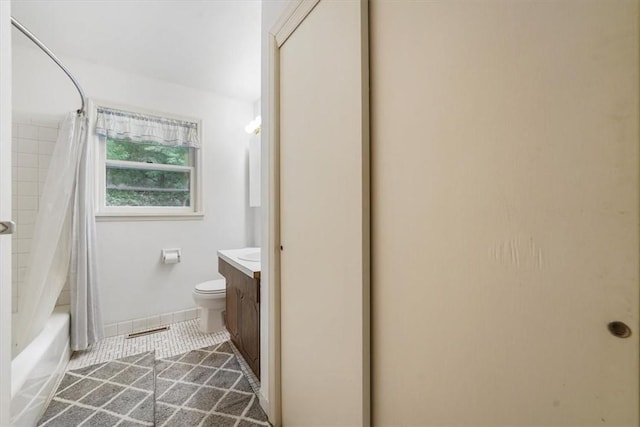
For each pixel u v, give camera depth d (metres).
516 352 0.50
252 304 1.70
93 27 1.89
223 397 1.56
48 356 1.54
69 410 1.45
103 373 1.79
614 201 0.39
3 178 0.86
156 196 2.63
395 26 0.74
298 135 1.16
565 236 0.44
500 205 0.52
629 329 0.38
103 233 2.33
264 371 1.45
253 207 3.06
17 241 1.97
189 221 2.71
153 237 2.54
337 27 0.91
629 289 0.38
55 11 1.74
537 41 0.47
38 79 2.08
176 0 1.68
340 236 0.91
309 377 1.10
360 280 0.82
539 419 0.47
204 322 2.42
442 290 0.62
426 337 0.66
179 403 1.51
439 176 0.63
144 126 2.49
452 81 0.60
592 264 0.41
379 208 0.79
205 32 1.98
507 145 0.51
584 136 0.42
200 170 2.77
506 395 0.51
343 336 0.90
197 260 2.74
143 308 2.49
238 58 2.29
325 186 0.99
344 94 0.88
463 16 0.58
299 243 1.17
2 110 0.86
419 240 0.68
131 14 1.79
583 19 0.42
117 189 2.46
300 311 1.16
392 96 0.75
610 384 0.40
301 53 1.13
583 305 0.42
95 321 2.10
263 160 1.46
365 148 0.81
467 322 0.57
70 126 1.96
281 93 1.31
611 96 0.39
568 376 0.44
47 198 1.83
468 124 0.57
